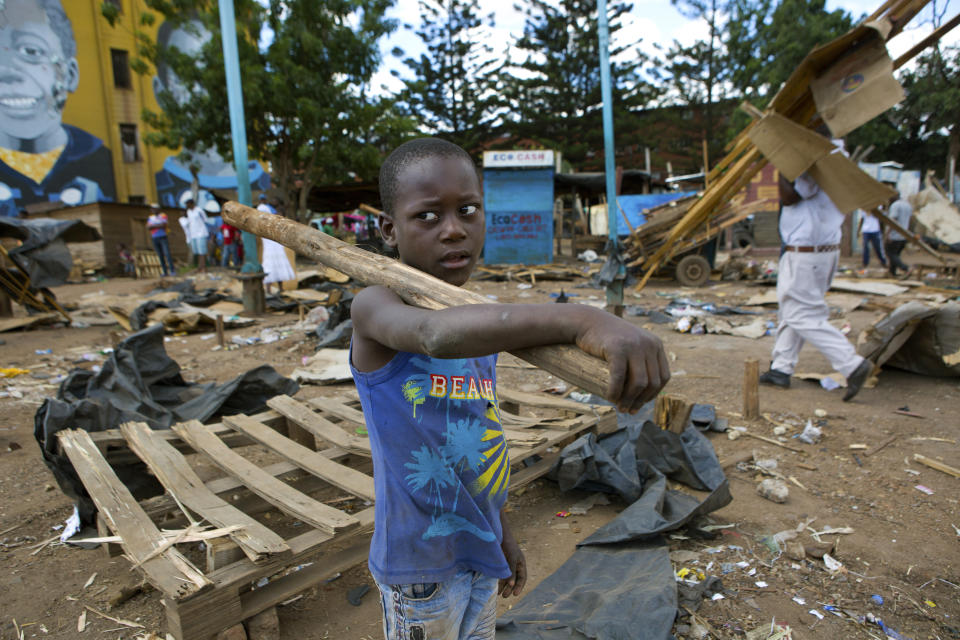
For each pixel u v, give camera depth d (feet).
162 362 14.99
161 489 10.15
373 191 61.00
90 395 12.86
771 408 14.02
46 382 17.97
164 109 47.88
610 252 24.20
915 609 7.02
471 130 114.32
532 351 2.32
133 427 10.05
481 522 3.77
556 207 73.36
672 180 65.51
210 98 45.44
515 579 4.58
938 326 15.66
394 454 3.59
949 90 54.65
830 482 10.33
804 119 14.78
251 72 43.83
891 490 9.98
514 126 114.32
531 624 6.56
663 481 9.38
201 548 8.43
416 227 3.42
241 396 13.73
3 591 7.76
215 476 10.96
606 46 23.29
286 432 11.35
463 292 2.74
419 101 113.09
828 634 6.61
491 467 3.88
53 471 9.23
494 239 51.19
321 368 18.13
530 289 37.50
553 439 9.85
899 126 87.35
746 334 22.21
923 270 35.55
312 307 29.60
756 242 60.80
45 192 69.31
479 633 4.01
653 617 6.49
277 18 46.73
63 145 70.18
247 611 6.32
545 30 109.70
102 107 72.79
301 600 7.46
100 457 8.81
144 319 25.39
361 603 7.39
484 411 3.85
